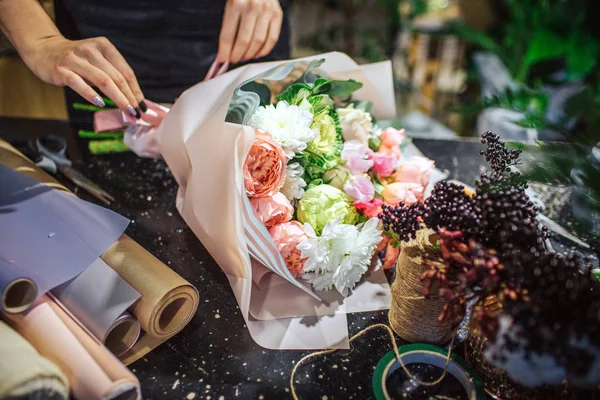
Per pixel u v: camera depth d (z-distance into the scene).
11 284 0.49
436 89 1.69
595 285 0.44
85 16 0.94
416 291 0.53
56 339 0.49
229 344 0.58
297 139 0.59
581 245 0.70
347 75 0.75
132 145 0.77
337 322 0.60
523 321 0.43
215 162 0.60
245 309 0.57
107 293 0.53
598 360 0.43
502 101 0.83
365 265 0.61
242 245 0.57
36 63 0.73
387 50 1.83
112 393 0.45
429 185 0.80
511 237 0.45
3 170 0.69
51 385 0.44
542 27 1.19
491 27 1.50
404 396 0.52
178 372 0.55
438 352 0.55
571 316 0.42
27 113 1.02
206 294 0.64
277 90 0.70
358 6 1.93
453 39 1.66
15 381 0.42
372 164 0.65
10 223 0.61
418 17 1.64
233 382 0.54
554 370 0.45
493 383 0.51
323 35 1.90
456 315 0.45
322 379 0.54
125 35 0.96
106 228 0.62
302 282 0.65
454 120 1.49
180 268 0.68
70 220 0.63
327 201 0.61
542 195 0.81
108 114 0.76
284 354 0.57
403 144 0.79
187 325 0.60
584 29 1.17
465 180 0.85
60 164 0.82
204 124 0.62
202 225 0.64
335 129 0.65
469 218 0.46
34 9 0.75
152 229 0.74
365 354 0.57
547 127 0.71
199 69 1.01
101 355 0.48
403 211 0.52
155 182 0.83
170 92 1.01
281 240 0.59
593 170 0.61
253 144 0.58
